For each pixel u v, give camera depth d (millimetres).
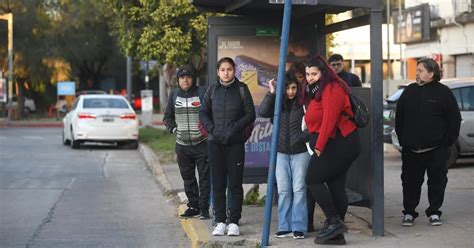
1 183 22016
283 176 12227
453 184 19016
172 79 33969
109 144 37781
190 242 13664
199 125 13234
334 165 11320
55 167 26672
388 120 24328
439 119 13078
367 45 44281
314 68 11211
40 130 52594
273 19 14703
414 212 13500
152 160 27391
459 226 13289
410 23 41812
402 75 44438
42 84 73750
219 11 15289
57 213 16797
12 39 63375
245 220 14250
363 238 12312
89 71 84812
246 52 14773
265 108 12047
